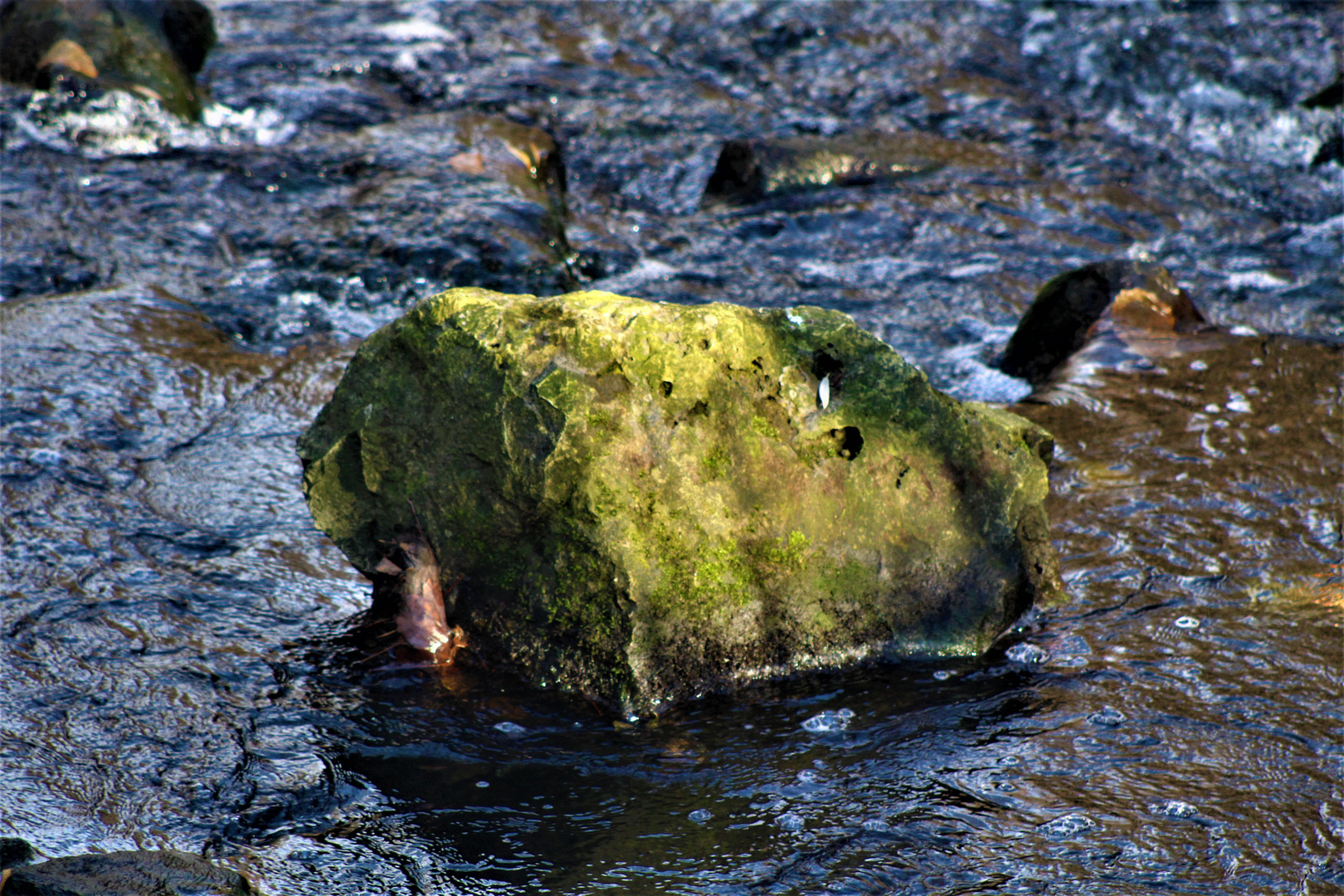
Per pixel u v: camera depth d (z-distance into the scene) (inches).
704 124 1412.4
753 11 1733.5
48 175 1122.7
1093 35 1648.6
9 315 847.7
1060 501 682.2
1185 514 666.2
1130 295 935.0
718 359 525.0
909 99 1503.4
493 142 1229.7
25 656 517.7
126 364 802.2
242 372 825.5
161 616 554.9
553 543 510.6
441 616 538.6
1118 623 568.7
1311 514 665.6
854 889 409.7
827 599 543.8
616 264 1093.1
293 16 1619.1
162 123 1226.6
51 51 1257.4
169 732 482.3
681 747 488.4
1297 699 510.0
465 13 1676.9
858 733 496.7
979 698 518.9
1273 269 1112.8
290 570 600.4
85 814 436.5
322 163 1196.5
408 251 1036.5
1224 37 1626.5
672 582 509.4
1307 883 407.5
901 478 557.9
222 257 1032.2
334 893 407.8
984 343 974.4
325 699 509.4
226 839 430.0
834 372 557.3
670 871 419.8
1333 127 1393.9
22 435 695.1
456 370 516.1
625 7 1740.9
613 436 500.4
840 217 1199.6
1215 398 826.8
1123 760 473.7
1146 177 1323.8
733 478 526.6
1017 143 1400.1
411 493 536.4
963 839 432.5
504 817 446.9
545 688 520.4
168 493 660.1
